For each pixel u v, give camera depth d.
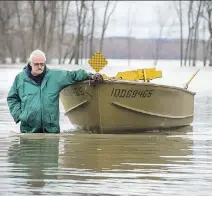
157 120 31.11
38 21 155.38
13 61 160.25
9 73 91.56
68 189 18.86
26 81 28.75
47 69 28.86
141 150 25.23
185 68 142.62
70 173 20.77
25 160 22.84
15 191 18.62
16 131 30.09
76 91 29.86
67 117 35.53
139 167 21.83
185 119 33.72
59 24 162.12
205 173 21.06
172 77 89.50
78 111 30.61
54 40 167.38
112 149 25.36
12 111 28.92
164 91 30.77
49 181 19.75
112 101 29.20
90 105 29.55
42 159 23.05
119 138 28.44
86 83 28.91
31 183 19.50
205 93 59.00
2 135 28.67
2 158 23.20
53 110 28.75
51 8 156.00
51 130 29.03
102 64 29.88
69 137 28.30
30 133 28.92
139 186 19.28
